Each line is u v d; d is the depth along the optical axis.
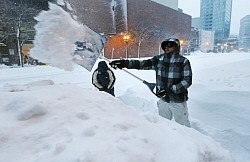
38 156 1.10
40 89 1.98
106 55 31.02
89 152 1.11
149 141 1.40
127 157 1.16
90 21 28.44
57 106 1.61
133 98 6.21
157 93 3.40
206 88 6.65
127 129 1.46
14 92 1.84
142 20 36.50
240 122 3.87
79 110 1.61
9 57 20.80
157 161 1.23
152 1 38.88
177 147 1.40
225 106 4.70
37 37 2.13
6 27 20.02
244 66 14.84
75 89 2.08
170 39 3.22
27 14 18.47
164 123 1.90
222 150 1.77
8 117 1.41
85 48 2.43
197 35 74.69
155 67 3.58
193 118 4.27
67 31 2.27
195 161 1.28
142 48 36.97
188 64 3.17
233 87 6.55
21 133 1.27
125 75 13.00
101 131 1.36
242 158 2.94
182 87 3.12
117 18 32.84
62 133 1.30
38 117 1.46
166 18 43.59
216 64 20.20
